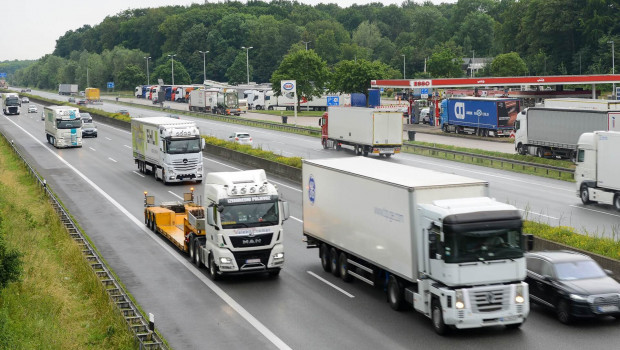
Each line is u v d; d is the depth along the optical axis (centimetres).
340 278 3225
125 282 3225
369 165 3225
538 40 19812
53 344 2344
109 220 4669
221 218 3119
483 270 2373
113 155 8412
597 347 2291
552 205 4962
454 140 9962
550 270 2631
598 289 2509
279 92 16888
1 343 2236
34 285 2912
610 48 17500
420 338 2409
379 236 2781
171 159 6062
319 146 9250
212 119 14425
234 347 2375
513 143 9381
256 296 2969
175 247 3916
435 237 2425
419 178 2756
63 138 9131
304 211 3500
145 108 18562
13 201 4847
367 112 7888
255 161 7275
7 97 16088
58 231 3925
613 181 4681
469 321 2361
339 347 2344
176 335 2508
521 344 2331
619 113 6675
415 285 2639
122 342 2298
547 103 8481
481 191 2622
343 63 15438
